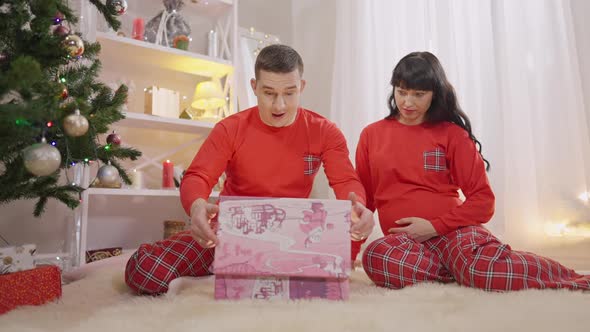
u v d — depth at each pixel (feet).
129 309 2.69
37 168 2.85
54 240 6.24
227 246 2.95
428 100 4.25
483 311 2.46
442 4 6.07
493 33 5.54
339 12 7.41
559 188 5.12
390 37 6.78
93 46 4.02
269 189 3.82
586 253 4.91
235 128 3.91
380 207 4.35
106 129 3.79
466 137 4.25
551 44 5.25
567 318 2.28
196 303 2.80
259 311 2.49
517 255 3.33
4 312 2.97
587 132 4.93
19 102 2.71
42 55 3.29
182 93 7.48
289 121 3.84
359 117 6.84
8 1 3.30
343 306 2.61
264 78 3.49
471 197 3.94
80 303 3.15
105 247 6.70
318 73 8.43
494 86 5.57
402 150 4.31
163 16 6.72
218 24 7.45
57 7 3.56
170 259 3.40
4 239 5.92
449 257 3.62
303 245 2.98
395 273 3.58
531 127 5.39
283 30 8.86
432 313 2.43
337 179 3.91
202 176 3.60
